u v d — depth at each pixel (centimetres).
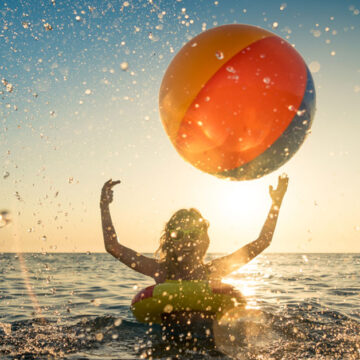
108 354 178
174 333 215
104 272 805
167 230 228
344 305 349
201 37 204
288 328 235
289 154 203
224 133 186
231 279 661
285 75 187
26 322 256
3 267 895
